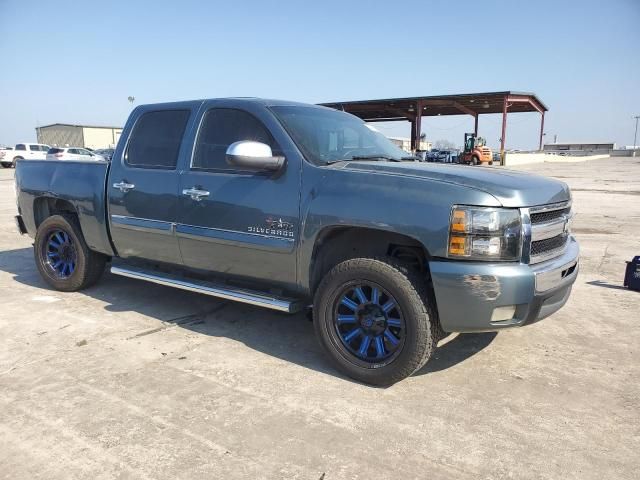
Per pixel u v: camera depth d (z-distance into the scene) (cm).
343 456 281
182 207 448
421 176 353
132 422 311
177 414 320
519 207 333
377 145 469
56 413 320
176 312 514
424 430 307
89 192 525
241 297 419
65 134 6469
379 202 348
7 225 1063
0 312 506
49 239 585
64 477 260
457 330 340
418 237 335
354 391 355
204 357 406
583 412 331
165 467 269
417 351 343
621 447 294
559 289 363
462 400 344
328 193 369
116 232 508
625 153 10525
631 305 552
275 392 351
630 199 1784
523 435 304
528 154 6531
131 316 500
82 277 562
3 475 261
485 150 4325
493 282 323
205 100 458
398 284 343
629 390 362
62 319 488
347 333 379
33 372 375
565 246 396
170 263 480
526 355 419
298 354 417
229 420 314
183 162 453
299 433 302
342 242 395
